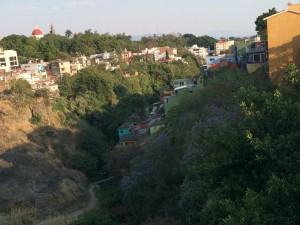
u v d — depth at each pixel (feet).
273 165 33.81
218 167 37.76
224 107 74.69
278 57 84.58
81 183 147.13
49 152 159.84
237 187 35.42
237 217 29.40
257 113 37.04
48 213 122.21
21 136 161.17
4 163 143.13
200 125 68.95
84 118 197.36
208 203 38.91
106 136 193.47
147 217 75.82
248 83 88.58
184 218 64.08
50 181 141.38
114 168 145.38
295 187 29.19
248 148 36.40
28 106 179.11
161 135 98.22
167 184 84.38
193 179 60.23
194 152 62.64
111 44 372.79
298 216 29.09
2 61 265.34
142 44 427.74
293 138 34.12
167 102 153.38
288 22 82.84
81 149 175.52
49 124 176.24
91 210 113.50
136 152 141.90
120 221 83.35
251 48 114.93
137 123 187.73
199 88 124.88
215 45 339.98
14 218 114.32
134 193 88.22
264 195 31.73
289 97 40.01
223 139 39.22
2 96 179.22
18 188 133.08
